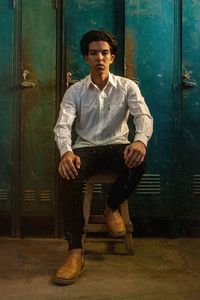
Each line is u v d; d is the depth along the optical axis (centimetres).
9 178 256
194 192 256
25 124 255
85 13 251
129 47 250
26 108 254
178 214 256
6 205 257
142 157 192
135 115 207
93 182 211
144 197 255
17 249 233
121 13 250
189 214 257
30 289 174
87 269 197
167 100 254
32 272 195
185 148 255
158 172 255
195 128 255
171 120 254
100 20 251
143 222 257
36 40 252
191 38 252
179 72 253
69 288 174
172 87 253
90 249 229
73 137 255
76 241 188
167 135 254
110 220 209
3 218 259
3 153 255
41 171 256
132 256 218
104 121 217
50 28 252
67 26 251
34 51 253
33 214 258
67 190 190
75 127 250
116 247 233
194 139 255
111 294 168
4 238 257
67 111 209
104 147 209
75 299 163
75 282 181
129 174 202
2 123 254
